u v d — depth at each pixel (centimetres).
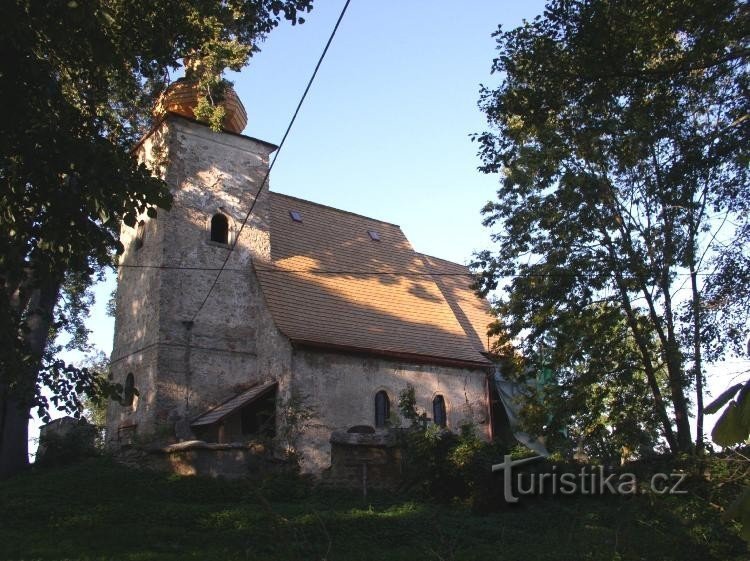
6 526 1290
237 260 2353
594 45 1230
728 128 1355
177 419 2062
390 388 2316
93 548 1173
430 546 1314
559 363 1959
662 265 1803
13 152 938
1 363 1030
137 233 2378
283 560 1161
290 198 2811
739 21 1203
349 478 1900
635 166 1783
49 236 1007
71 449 2011
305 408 1966
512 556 1228
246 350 2267
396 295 2672
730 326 1697
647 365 1891
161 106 2353
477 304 3095
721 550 1212
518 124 1650
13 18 862
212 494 1644
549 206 1942
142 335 2202
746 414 322
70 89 1320
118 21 1176
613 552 1161
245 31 1964
